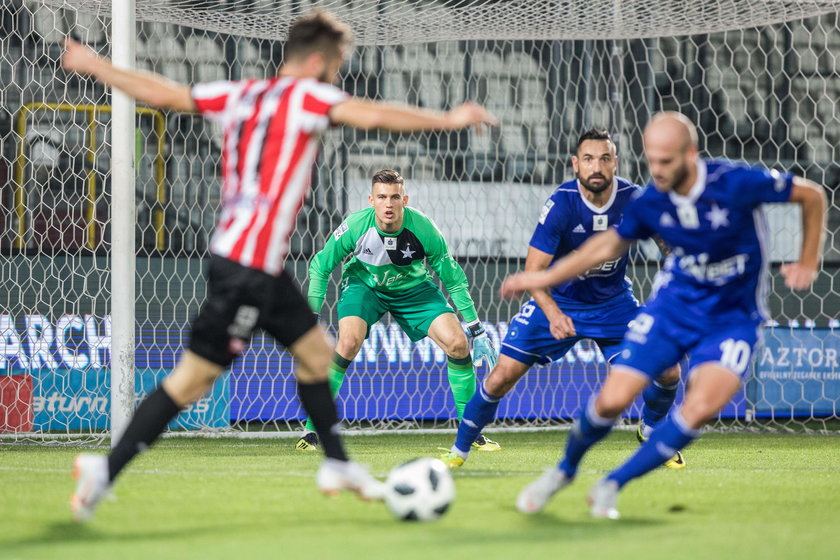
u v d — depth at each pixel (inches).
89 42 1363.2
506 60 1486.2
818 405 1294.3
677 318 496.1
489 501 556.7
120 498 561.3
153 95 456.4
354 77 1450.5
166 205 1350.9
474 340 912.9
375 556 398.0
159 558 393.4
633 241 508.4
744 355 483.5
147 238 1338.6
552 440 1090.7
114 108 917.2
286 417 1194.6
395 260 899.4
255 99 450.0
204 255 1362.0
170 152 1354.6
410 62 1466.5
